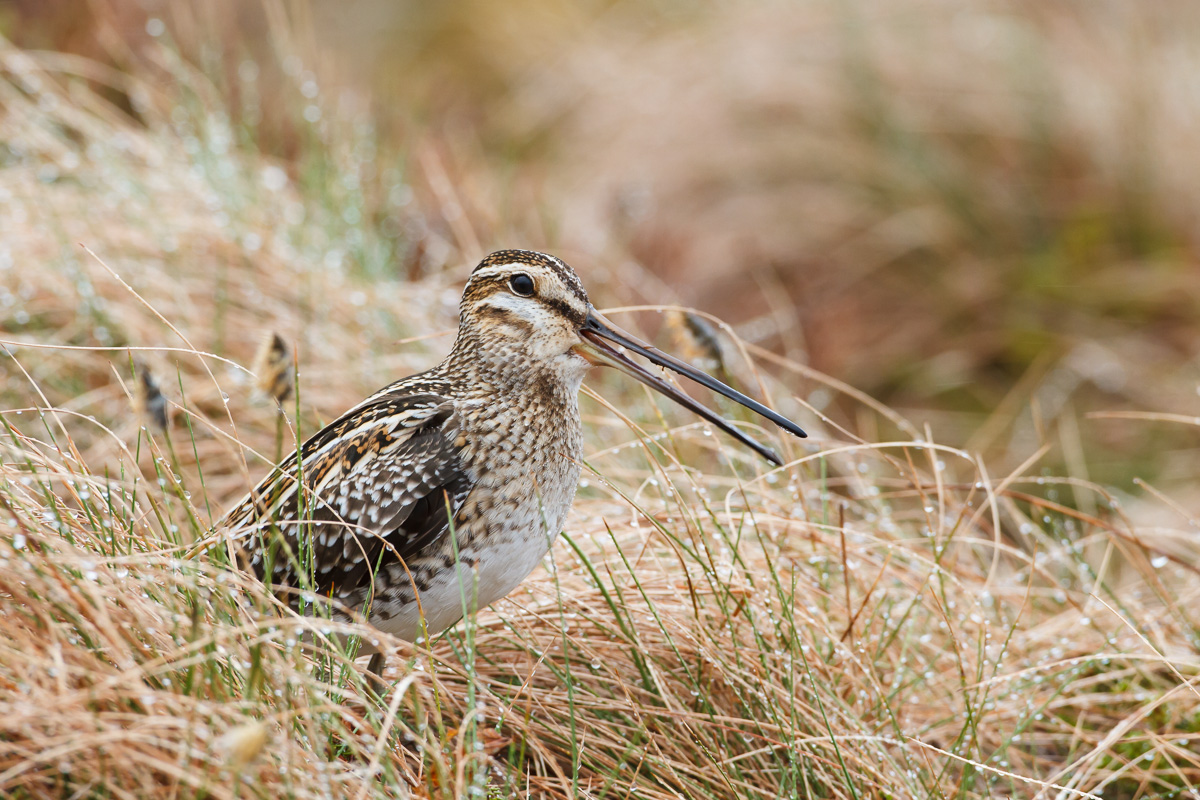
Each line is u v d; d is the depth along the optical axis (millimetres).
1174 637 9727
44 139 12953
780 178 17781
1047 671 9203
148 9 16844
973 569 10750
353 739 6402
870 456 12523
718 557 8969
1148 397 15469
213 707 5762
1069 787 7578
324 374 11258
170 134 14070
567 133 19531
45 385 10711
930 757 8422
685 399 8039
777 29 18891
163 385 10328
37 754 5574
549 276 7855
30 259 11156
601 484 9570
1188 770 8250
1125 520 9750
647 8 21078
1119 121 17172
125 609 6312
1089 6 18609
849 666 8570
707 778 7492
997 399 15867
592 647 8312
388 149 15797
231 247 11984
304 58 16125
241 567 7457
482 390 7742
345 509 7344
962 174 17297
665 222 17500
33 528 6379
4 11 16203
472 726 6668
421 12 22625
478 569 7500
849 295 16969
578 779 7551
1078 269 16719
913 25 18344
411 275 14250
